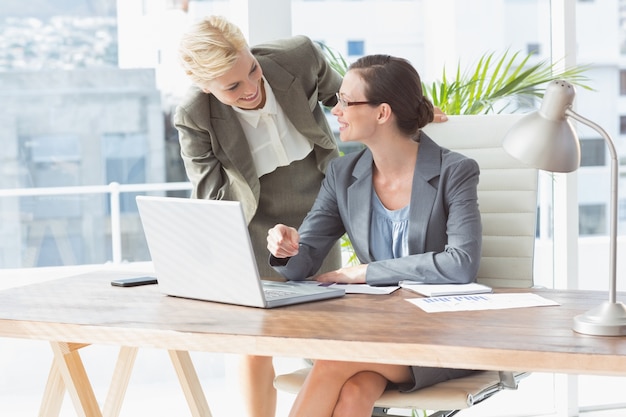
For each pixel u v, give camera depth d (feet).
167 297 6.98
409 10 11.68
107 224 12.66
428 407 6.69
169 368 12.60
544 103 5.69
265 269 9.41
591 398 11.82
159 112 12.53
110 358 12.59
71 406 11.91
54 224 12.55
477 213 7.45
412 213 7.57
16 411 11.71
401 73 7.58
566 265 11.09
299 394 6.77
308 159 9.39
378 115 7.57
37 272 12.55
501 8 11.83
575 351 4.93
